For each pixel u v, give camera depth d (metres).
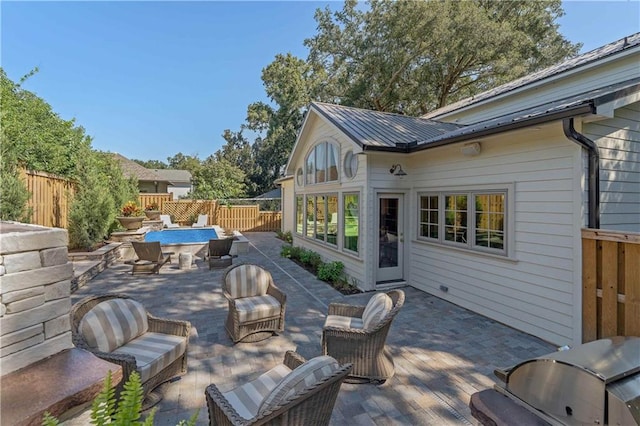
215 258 9.22
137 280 7.86
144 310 3.62
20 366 1.73
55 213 8.91
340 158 8.15
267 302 4.69
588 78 7.93
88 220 9.19
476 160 5.74
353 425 2.88
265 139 30.00
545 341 4.62
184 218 18.58
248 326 4.48
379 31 18.56
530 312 4.85
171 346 3.30
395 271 7.48
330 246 8.71
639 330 3.65
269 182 36.31
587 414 1.82
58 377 1.71
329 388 2.06
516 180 5.04
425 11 16.55
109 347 3.05
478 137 5.15
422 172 7.03
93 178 9.70
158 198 18.27
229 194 23.06
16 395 1.55
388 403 3.19
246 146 40.84
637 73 7.05
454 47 16.92
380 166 7.07
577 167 4.24
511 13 18.45
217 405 2.21
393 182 7.21
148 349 3.20
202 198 21.84
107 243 10.34
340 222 8.15
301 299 6.52
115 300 3.44
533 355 4.21
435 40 17.08
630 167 4.77
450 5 16.72
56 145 9.54
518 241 5.03
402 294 3.81
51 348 1.88
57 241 1.92
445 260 6.44
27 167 7.91
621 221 4.68
